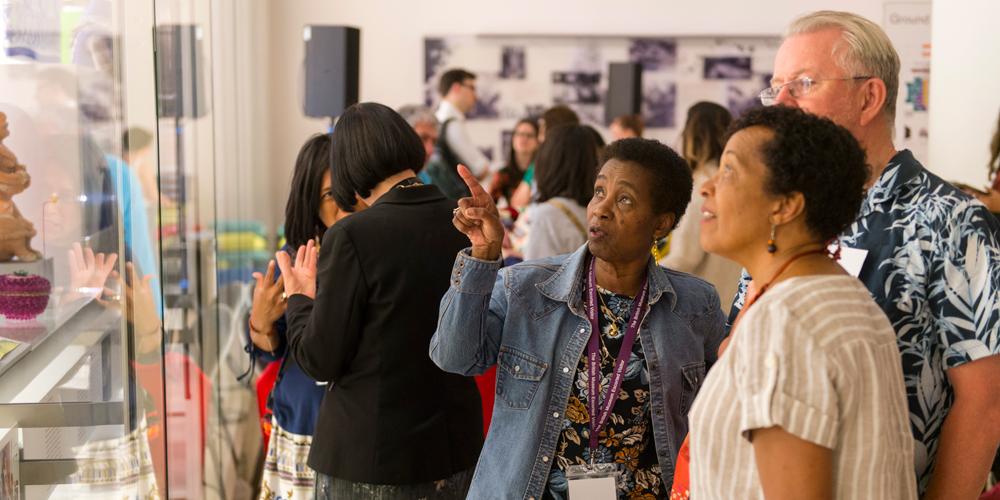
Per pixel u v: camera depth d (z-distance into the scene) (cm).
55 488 199
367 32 830
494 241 186
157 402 218
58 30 193
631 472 197
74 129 196
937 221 179
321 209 303
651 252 204
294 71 817
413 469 229
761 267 148
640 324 198
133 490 208
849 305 138
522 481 193
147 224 217
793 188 142
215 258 399
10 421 192
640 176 190
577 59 842
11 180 187
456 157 745
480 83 839
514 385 196
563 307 198
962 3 327
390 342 229
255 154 642
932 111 349
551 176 391
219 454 406
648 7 841
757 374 135
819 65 188
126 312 205
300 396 293
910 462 146
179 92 321
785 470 131
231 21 503
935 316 179
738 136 148
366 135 236
